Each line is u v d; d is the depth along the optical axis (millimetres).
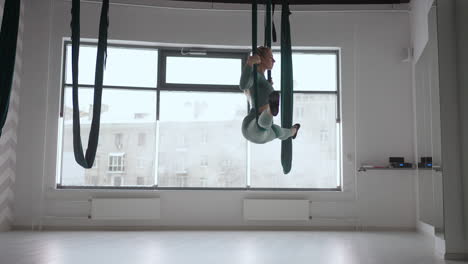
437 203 5309
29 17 7551
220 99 7824
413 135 7602
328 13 7828
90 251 5203
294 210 7410
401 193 7516
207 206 7492
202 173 7664
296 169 7699
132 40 7629
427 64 6316
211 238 6418
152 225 7418
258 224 7477
